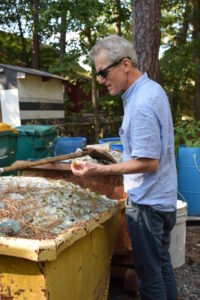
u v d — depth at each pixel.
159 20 6.07
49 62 19.06
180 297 3.35
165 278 2.56
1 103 10.69
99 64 2.20
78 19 9.66
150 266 2.29
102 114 14.05
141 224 2.25
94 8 9.48
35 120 11.17
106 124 13.09
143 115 2.06
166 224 2.36
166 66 12.11
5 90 10.59
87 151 3.00
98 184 3.20
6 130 5.52
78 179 3.24
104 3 10.44
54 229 1.89
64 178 3.27
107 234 2.70
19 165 2.69
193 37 13.78
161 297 2.33
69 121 13.87
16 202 2.14
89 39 10.55
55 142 6.46
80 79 12.63
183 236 3.78
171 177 2.29
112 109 13.34
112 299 3.28
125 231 3.18
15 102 10.51
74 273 2.05
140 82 2.18
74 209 2.25
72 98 17.06
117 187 3.15
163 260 2.54
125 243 3.18
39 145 6.16
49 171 3.31
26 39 19.77
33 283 1.72
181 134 5.62
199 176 5.13
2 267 1.74
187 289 3.50
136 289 3.30
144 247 2.27
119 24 12.94
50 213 2.09
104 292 2.80
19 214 2.00
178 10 16.50
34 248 1.62
